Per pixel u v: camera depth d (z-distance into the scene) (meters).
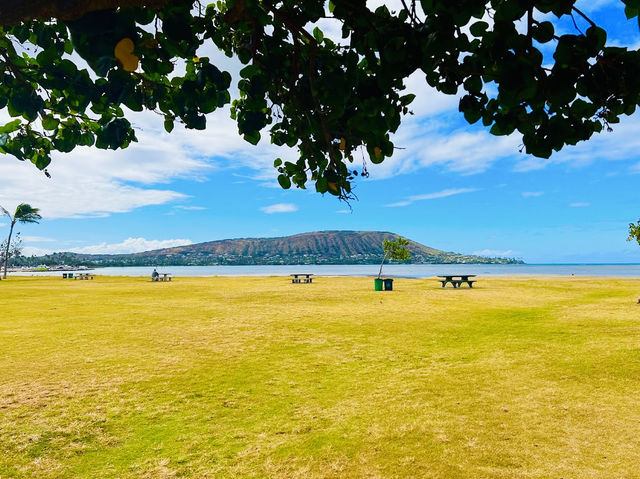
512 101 1.33
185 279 48.09
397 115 1.79
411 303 19.19
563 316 14.10
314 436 5.09
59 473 4.32
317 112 1.79
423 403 6.11
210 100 1.80
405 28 1.46
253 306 18.48
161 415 5.79
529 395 6.33
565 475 4.08
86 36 1.27
